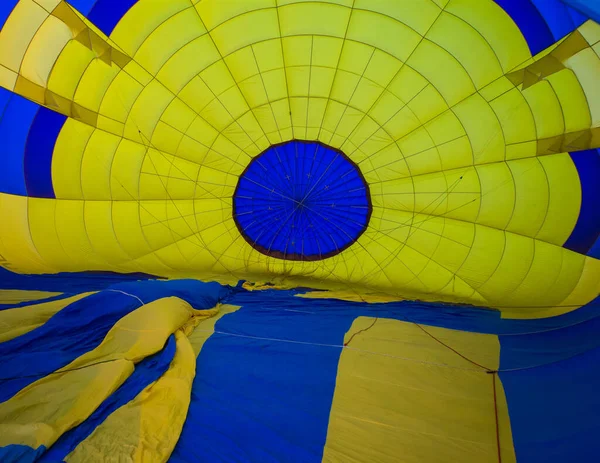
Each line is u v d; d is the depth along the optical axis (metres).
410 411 4.02
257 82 6.73
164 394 3.83
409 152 6.98
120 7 5.98
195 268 8.24
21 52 6.21
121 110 6.85
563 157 6.33
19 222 7.35
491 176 6.83
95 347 4.48
